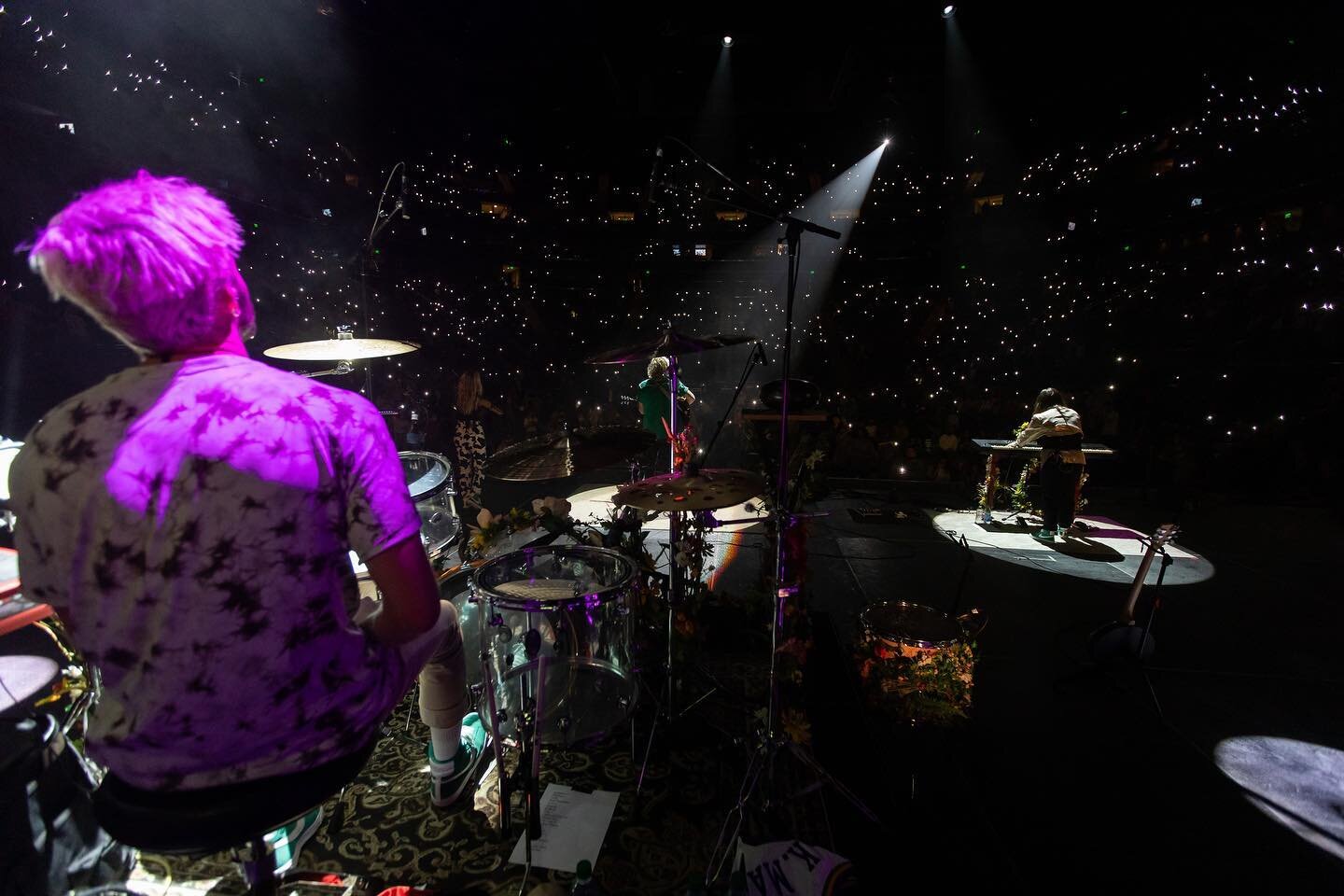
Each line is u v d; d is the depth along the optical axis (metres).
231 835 1.16
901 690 3.24
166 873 2.20
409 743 2.92
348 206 12.56
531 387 13.74
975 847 2.51
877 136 15.47
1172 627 4.57
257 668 1.09
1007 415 11.00
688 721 3.06
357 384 10.34
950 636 3.26
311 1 10.30
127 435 1.00
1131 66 12.38
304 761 1.19
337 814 2.41
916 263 15.99
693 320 16.58
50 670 2.06
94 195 1.05
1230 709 3.52
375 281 12.56
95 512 1.00
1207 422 9.79
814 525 7.08
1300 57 9.88
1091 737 3.25
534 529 3.84
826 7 12.11
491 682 2.29
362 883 2.17
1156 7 10.87
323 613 1.16
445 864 2.26
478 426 7.53
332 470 1.11
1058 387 12.32
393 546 1.18
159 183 1.09
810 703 3.34
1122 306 12.78
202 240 1.08
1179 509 7.98
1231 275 11.23
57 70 7.17
